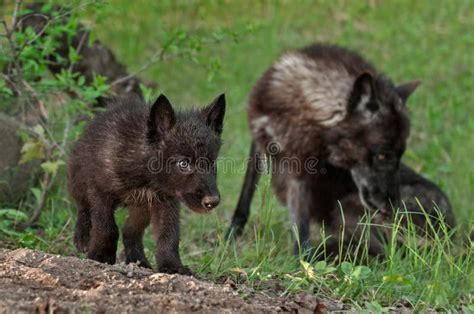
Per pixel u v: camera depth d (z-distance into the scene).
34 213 12.47
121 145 9.70
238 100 20.38
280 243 12.62
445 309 9.71
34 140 12.74
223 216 14.82
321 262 9.97
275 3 26.84
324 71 12.89
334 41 24.70
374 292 10.01
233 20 25.80
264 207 12.62
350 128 12.64
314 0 27.38
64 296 8.27
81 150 10.25
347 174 13.14
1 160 12.73
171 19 25.28
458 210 15.15
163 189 9.63
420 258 10.59
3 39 13.74
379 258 12.82
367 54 23.89
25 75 13.44
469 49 24.44
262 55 23.44
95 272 8.96
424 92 21.62
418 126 19.94
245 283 9.98
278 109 13.05
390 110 12.65
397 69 22.89
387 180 12.76
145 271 9.32
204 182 9.42
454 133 19.58
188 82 21.70
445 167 17.56
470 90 21.91
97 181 9.84
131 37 23.80
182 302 8.30
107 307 8.05
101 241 9.88
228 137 18.12
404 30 25.61
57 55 13.60
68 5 13.20
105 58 15.81
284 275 10.22
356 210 13.22
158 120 9.55
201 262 10.87
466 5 27.59
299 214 12.83
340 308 9.33
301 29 25.62
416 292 10.35
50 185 12.45
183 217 13.68
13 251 9.38
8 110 13.45
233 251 11.77
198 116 9.80
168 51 14.16
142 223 10.44
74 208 13.02
